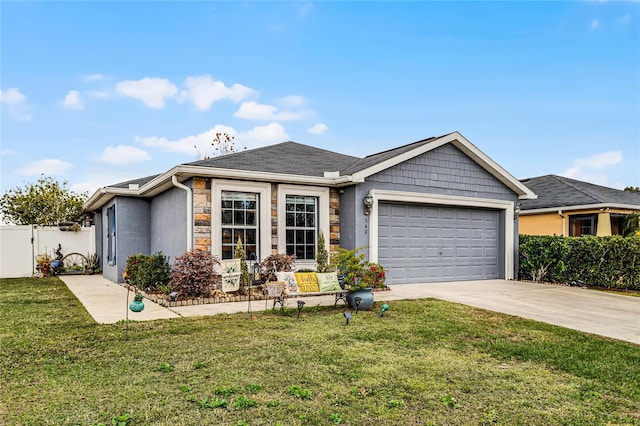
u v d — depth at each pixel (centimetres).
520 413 380
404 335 638
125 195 1355
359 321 730
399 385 438
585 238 1235
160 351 541
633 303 957
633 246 1127
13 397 397
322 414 369
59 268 1684
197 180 992
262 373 465
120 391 411
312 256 1149
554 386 447
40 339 598
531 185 2042
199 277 924
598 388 445
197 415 362
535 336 651
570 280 1257
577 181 1986
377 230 1166
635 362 532
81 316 769
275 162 1173
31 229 1686
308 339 606
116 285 1300
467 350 570
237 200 1048
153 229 1361
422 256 1261
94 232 1802
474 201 1330
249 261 1053
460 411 382
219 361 503
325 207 1157
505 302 947
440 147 1270
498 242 1420
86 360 505
